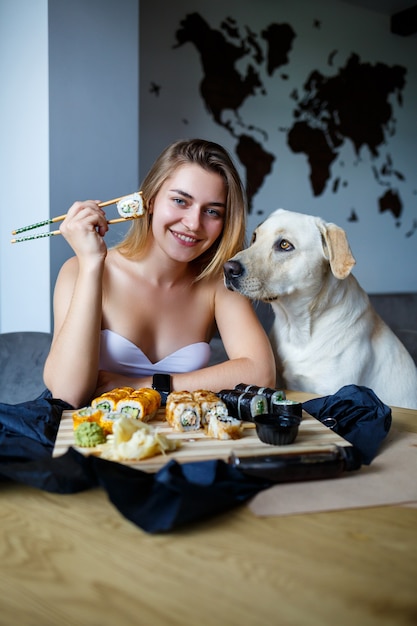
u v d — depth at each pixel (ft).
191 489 2.39
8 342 7.41
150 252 5.03
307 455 2.85
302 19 14.52
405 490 2.77
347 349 6.53
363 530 2.41
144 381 4.61
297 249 6.17
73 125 8.90
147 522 2.34
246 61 13.71
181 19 12.61
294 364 6.68
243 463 2.77
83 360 4.29
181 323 5.36
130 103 9.66
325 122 15.31
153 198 4.78
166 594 1.94
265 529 2.41
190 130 13.09
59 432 3.31
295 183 14.99
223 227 4.97
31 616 1.82
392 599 1.93
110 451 2.95
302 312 6.44
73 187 8.98
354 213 16.34
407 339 10.97
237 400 3.68
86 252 4.34
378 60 16.15
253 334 5.16
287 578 2.05
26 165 9.13
